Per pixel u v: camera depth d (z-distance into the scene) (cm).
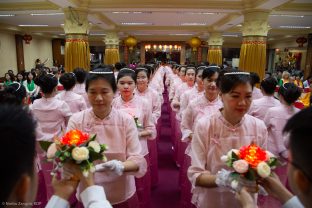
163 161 432
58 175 116
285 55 1681
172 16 966
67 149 112
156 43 1877
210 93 241
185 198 265
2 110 61
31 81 736
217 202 143
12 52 1377
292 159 61
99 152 119
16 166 56
